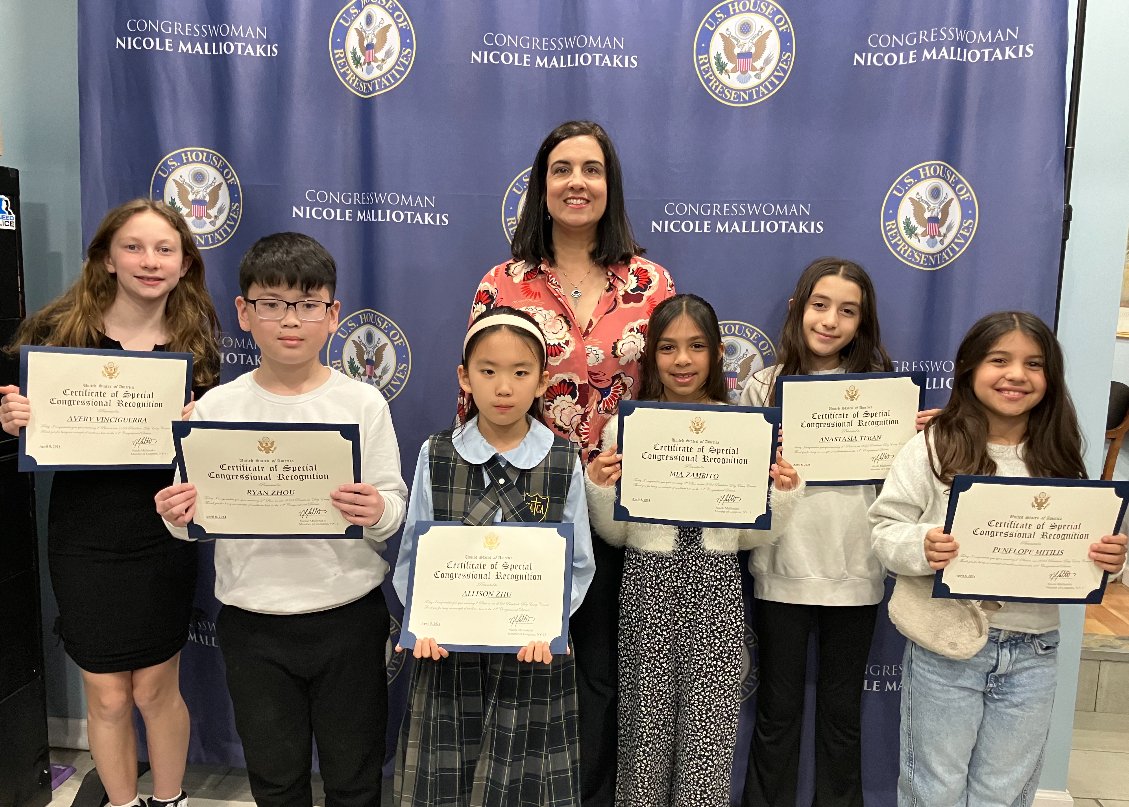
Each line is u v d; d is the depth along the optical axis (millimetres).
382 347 2004
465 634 1413
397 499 1535
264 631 1491
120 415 1565
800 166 1896
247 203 1952
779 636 1770
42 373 1516
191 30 1910
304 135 1923
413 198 1947
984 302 1872
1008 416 1499
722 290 1951
